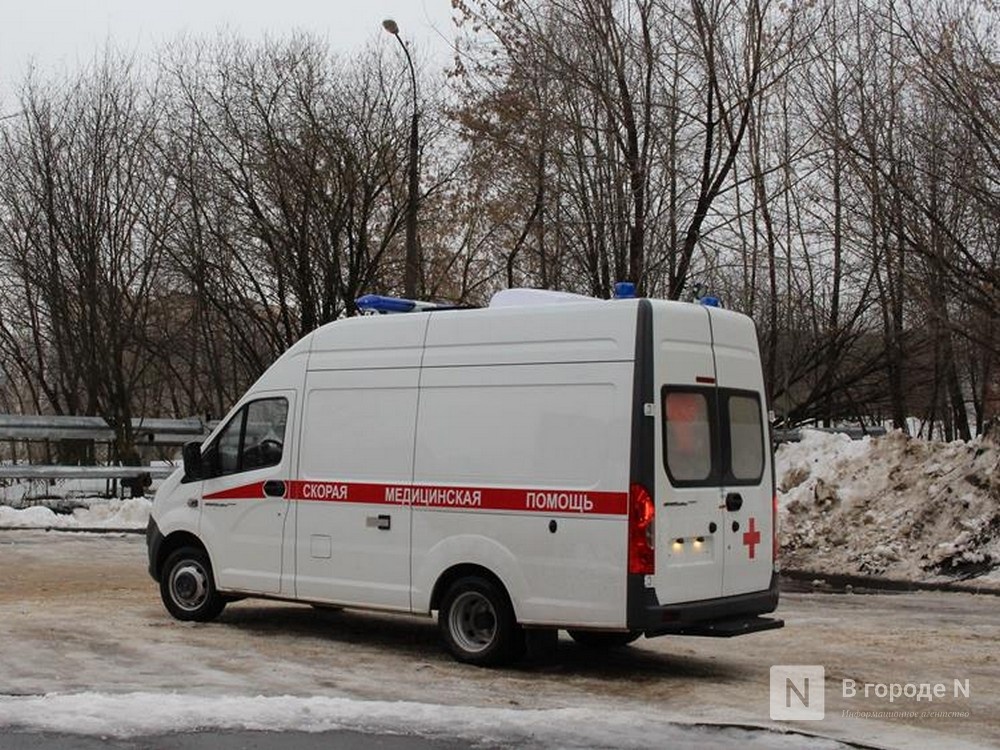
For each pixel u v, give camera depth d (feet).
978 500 55.57
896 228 63.98
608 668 31.30
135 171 96.22
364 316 34.32
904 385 92.07
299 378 34.83
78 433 90.63
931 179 63.46
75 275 96.43
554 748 22.45
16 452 110.52
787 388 86.84
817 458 65.10
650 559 27.89
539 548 29.30
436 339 32.09
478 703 26.58
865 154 68.33
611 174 71.36
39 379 103.65
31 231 97.09
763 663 32.35
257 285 91.25
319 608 41.01
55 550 60.75
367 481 32.81
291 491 34.42
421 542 31.55
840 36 70.38
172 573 37.40
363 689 27.81
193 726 23.43
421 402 32.07
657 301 29.22
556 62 71.92
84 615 38.37
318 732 23.22
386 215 90.07
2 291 103.45
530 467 29.71
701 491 29.32
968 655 33.65
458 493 30.89
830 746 22.90
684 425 29.19
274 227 86.79
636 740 23.02
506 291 33.09
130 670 29.27
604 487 28.40
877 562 54.85
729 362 30.89
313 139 85.71
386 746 22.43
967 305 67.31
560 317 29.89
